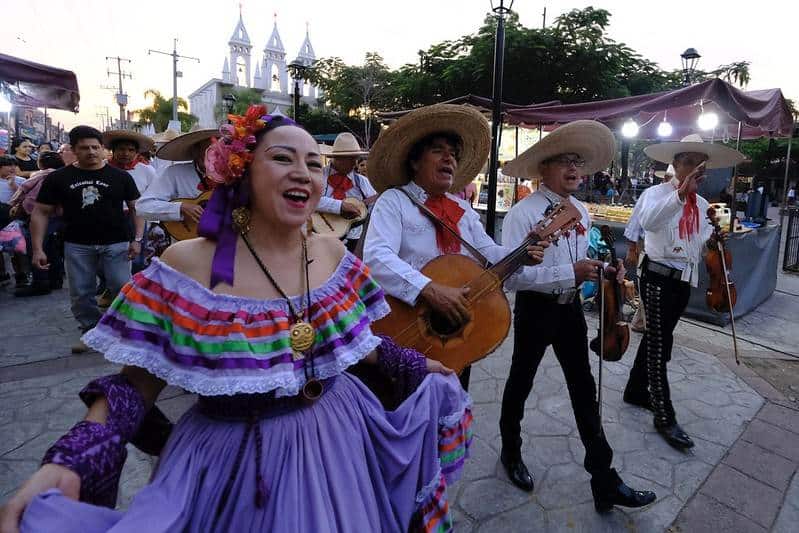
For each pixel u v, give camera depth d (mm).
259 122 1119
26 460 2547
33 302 5453
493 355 4250
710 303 3521
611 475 2297
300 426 1122
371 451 1248
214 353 1038
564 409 3332
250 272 1130
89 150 3936
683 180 3150
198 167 3674
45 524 833
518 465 2527
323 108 34500
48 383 3412
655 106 5891
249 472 1059
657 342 3035
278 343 1088
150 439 1222
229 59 87750
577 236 2500
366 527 1121
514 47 15891
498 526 2254
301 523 1037
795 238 9680
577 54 16141
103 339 1039
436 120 2031
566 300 2344
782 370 4234
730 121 7836
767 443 3012
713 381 3910
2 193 5938
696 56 9484
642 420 3230
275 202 1107
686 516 2359
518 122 7828
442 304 1896
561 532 2230
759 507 2438
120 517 950
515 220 2451
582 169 2785
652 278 3086
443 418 1437
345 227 4148
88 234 3990
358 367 1597
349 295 1268
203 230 1099
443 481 1402
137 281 1081
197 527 1031
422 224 2119
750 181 16734
